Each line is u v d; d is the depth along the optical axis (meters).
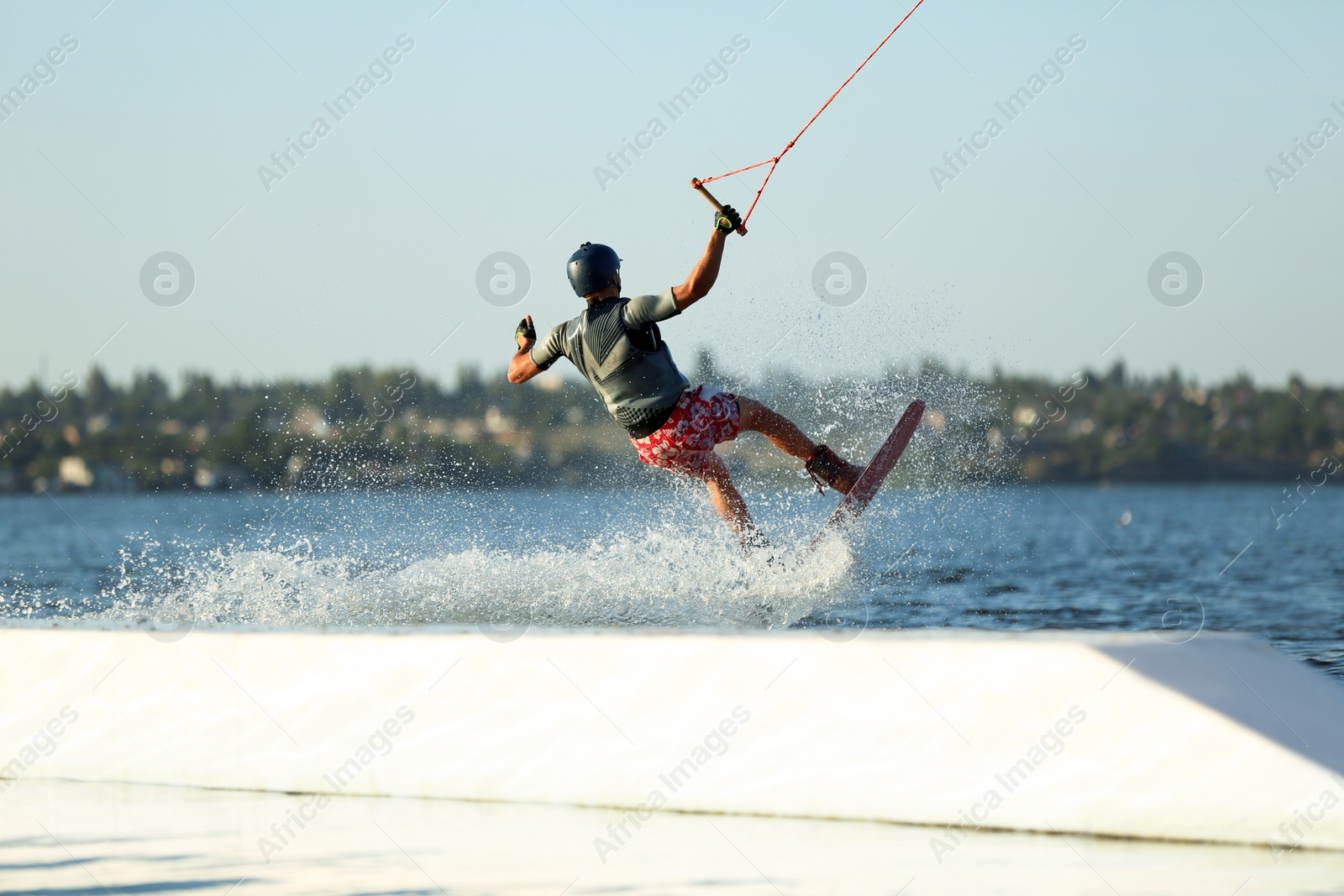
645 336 21.03
